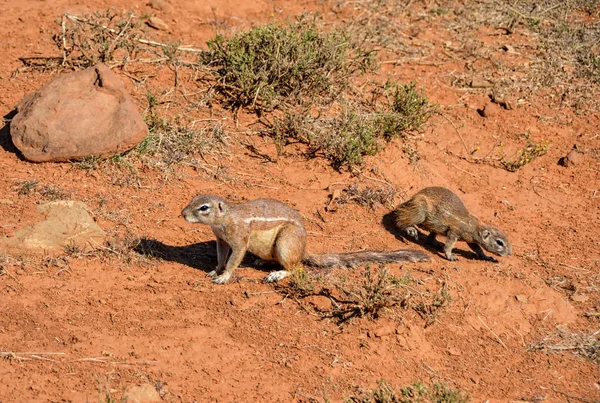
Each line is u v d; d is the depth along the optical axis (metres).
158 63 14.91
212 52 14.95
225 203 10.08
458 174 13.93
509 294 10.96
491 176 13.98
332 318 9.99
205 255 11.05
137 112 12.55
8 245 10.38
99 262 10.51
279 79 14.55
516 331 10.44
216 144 13.38
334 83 14.96
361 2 17.91
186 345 9.33
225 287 10.32
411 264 11.30
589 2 18.50
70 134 12.24
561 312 10.82
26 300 9.68
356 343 9.70
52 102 12.44
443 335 10.12
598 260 12.01
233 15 16.86
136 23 15.56
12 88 13.88
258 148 13.55
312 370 9.24
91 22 15.23
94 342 9.18
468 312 10.52
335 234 11.91
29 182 11.68
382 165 13.59
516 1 18.50
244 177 12.91
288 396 8.84
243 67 14.17
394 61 16.30
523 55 16.88
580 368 9.92
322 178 13.15
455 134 14.76
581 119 15.43
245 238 10.24
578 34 17.56
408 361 9.64
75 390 8.48
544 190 13.75
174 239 11.27
